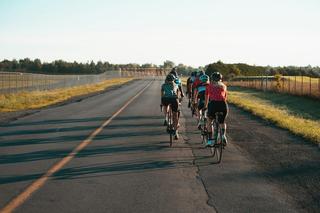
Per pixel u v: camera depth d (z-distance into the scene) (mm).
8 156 10648
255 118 20391
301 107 26828
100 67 167500
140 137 13922
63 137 13773
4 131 15125
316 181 8500
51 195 7312
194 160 10414
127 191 7613
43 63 166625
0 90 41500
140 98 33906
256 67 92688
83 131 15172
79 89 49188
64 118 19297
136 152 11320
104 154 10992
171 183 8219
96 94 40094
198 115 14195
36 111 22906
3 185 7938
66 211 6473
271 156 10992
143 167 9562
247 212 6555
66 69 164000
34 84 55719
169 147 12164
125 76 122438
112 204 6844
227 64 78688
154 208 6672
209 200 7145
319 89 31453
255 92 43656
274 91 40844
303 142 13250
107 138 13625
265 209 6711
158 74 138875
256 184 8227
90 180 8367
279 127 16922
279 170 9438
